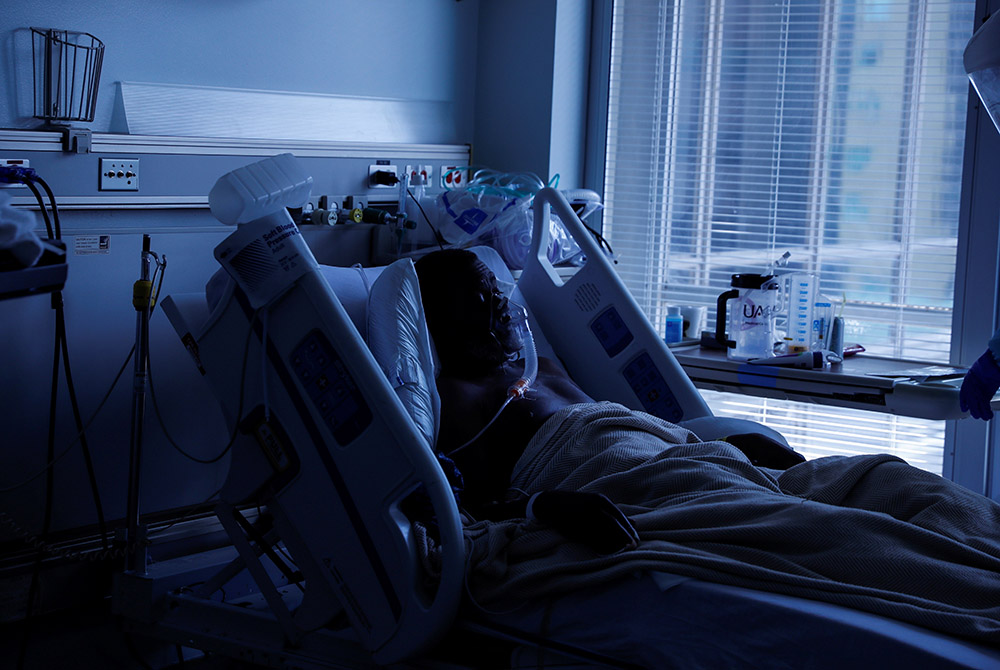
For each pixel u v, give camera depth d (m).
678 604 1.49
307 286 1.66
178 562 2.29
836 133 3.18
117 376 2.26
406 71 3.26
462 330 2.12
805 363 2.68
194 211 2.57
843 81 3.15
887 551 1.48
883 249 3.15
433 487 1.56
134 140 2.38
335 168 2.90
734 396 3.41
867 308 3.19
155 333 2.49
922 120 3.05
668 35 3.41
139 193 2.41
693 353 2.87
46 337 2.29
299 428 1.71
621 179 3.54
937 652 1.30
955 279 3.04
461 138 3.50
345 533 1.68
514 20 3.41
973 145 2.97
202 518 2.62
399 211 3.04
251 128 2.77
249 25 2.78
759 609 1.43
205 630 1.91
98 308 2.38
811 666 1.38
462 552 1.57
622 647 1.52
